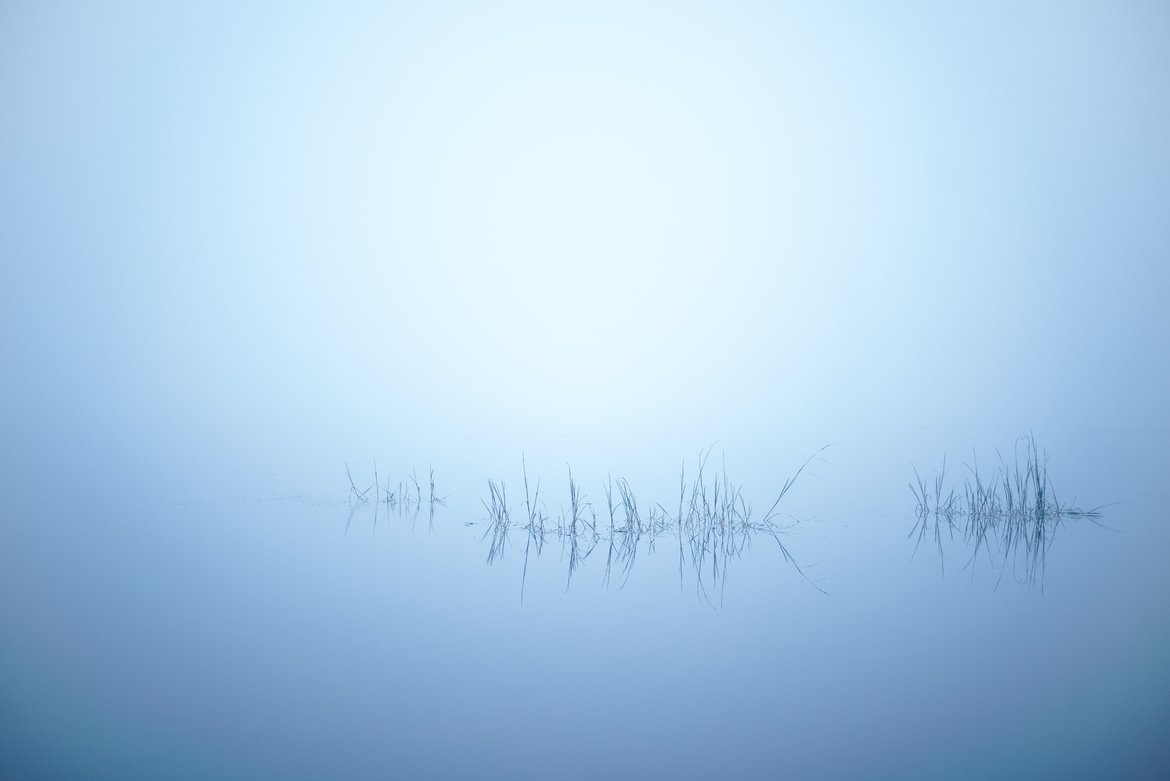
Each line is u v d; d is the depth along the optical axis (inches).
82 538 363.6
